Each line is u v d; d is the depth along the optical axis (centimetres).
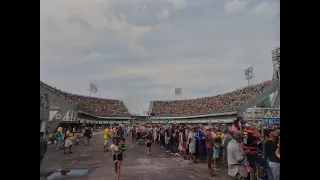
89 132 2592
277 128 714
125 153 1869
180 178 955
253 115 961
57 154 1722
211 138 1027
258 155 756
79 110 4272
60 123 2386
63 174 1055
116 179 962
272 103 2255
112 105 9000
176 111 8006
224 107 4638
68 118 2816
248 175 776
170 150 1934
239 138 795
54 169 1145
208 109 5878
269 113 959
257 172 761
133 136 3084
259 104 2389
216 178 927
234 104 3875
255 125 906
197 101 8075
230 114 3644
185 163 1300
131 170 1144
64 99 2847
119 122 8231
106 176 1020
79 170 1140
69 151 1794
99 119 7588
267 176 720
